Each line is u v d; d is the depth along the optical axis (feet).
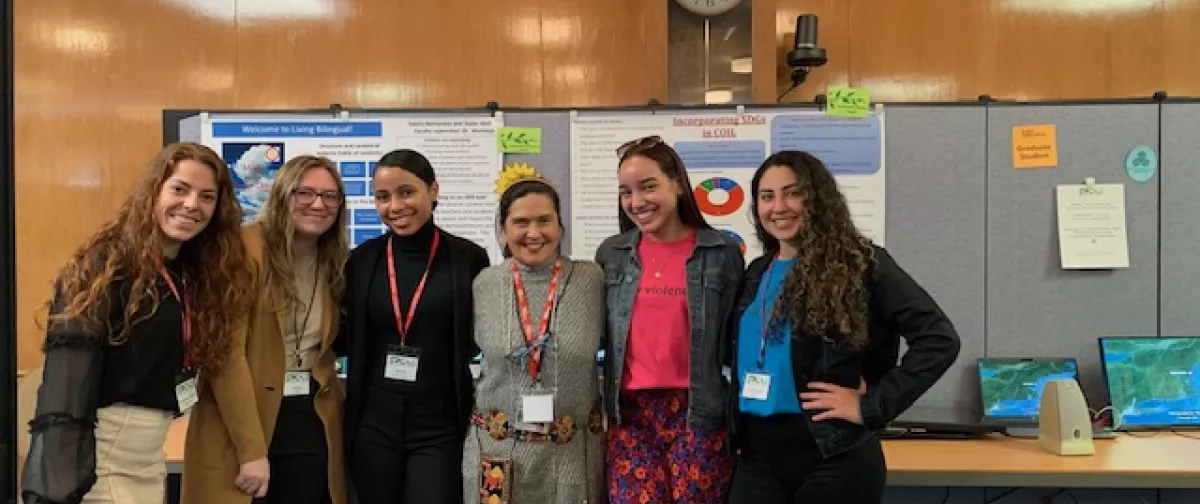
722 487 5.74
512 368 5.85
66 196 10.84
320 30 10.85
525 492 5.78
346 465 6.40
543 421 5.72
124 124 10.85
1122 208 8.79
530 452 5.77
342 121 9.22
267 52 10.85
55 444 4.67
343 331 6.66
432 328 6.20
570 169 9.15
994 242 8.89
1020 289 8.86
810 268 5.24
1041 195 8.87
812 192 5.35
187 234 5.40
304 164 6.18
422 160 6.40
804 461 5.26
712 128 9.08
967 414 8.77
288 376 6.19
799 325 5.26
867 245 5.35
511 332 5.90
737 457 5.80
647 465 5.77
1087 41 10.58
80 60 10.81
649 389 5.80
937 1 10.68
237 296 5.78
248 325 6.03
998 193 8.89
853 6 10.71
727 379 5.86
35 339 10.78
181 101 10.84
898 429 7.86
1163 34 10.55
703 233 6.08
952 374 8.85
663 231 6.06
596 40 10.87
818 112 9.02
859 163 8.98
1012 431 8.02
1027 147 8.86
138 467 5.26
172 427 8.09
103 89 10.83
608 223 9.13
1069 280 8.83
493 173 9.19
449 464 6.13
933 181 8.93
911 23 10.68
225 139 9.20
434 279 6.29
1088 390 8.75
